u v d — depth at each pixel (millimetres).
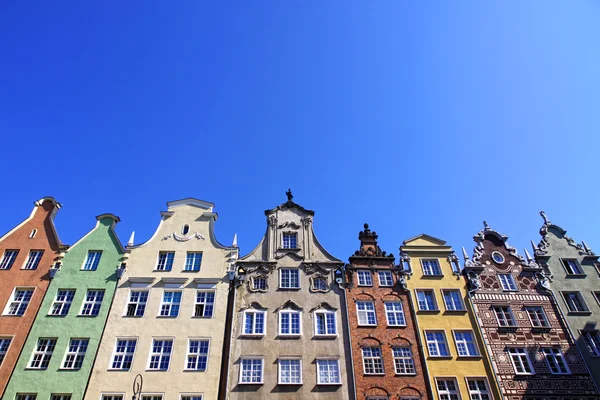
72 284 32094
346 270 34281
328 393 27828
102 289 31938
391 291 33312
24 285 31922
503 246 36594
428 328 31391
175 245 34625
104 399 27016
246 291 32250
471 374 29375
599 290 34438
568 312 32969
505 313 32844
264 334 30031
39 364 28438
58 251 33875
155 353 29000
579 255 36688
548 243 37438
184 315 30688
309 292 32562
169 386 27500
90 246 34344
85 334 29547
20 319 30219
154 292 31781
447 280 34188
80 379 27656
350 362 29266
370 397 27922
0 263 33188
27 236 34750
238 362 28719
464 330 31469
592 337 32031
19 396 27078
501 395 28500
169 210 36875
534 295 33812
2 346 29219
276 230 36125
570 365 30203
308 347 29688
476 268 34750
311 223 36812
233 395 27312
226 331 30359
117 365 28406
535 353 30672
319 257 34812
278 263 34062
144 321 30266
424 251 35750
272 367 28656
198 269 33312
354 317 31547
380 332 30922
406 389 28453
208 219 36344
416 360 29828
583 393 28938
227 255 34125
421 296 33406
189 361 28797
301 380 28156
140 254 33906
